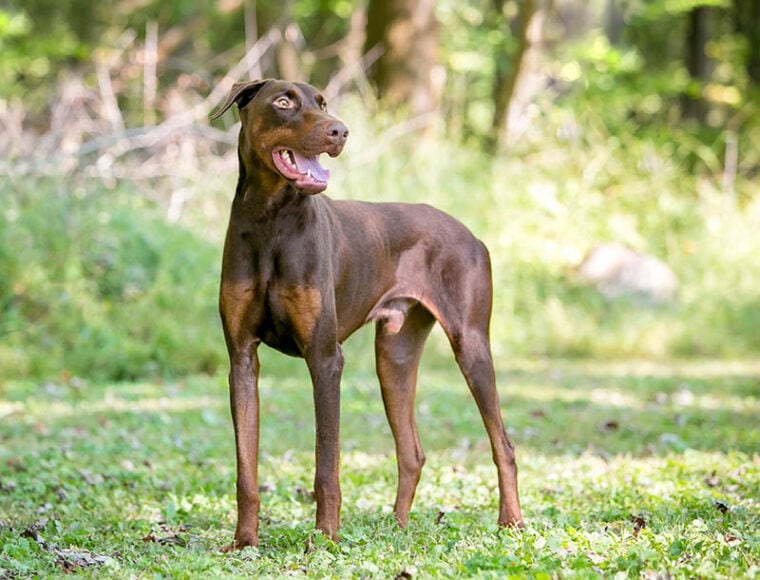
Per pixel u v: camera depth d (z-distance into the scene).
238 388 6.85
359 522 7.52
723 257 20.59
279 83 6.62
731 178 23.17
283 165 6.48
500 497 7.47
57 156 16.77
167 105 19.89
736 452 9.88
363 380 14.88
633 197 21.38
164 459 10.01
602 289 19.44
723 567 5.94
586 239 20.39
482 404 7.54
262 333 6.89
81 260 15.77
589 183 21.22
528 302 19.06
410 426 7.76
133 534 7.32
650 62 36.59
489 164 20.69
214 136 18.45
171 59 22.66
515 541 6.62
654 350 18.53
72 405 12.57
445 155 19.92
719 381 15.52
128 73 21.41
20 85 23.92
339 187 18.11
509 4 29.17
